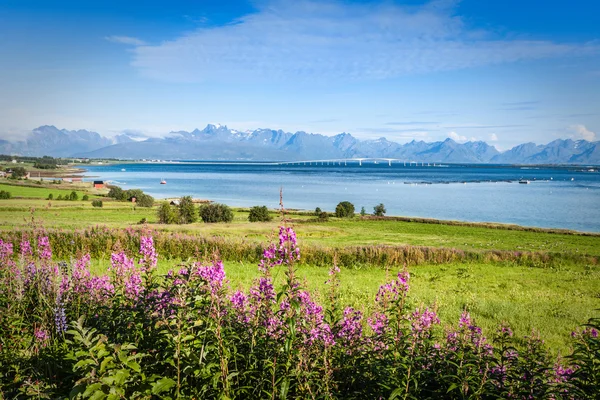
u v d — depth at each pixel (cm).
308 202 13275
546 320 1678
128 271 798
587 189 19525
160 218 6347
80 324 490
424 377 561
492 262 3512
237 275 2362
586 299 2250
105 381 424
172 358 515
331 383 537
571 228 8431
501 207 12306
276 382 510
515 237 6056
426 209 11712
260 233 4744
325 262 3192
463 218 9944
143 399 469
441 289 2388
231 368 568
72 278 830
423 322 604
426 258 3416
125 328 620
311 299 659
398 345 559
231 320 604
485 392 516
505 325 642
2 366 603
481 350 571
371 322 697
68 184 15550
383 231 6481
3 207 7081
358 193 16775
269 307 594
